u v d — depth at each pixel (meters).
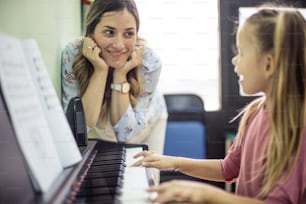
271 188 0.73
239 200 0.65
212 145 1.45
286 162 0.74
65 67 1.27
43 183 0.57
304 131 0.77
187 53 1.44
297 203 0.72
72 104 1.04
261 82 0.88
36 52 0.71
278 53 0.84
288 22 0.86
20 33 0.85
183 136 1.44
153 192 0.65
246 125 0.99
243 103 1.44
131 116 1.32
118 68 1.31
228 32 1.44
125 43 1.32
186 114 1.45
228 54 1.46
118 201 0.63
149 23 1.37
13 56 0.59
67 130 0.75
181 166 1.02
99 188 0.69
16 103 0.55
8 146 0.59
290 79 0.83
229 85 1.45
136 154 1.06
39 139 0.60
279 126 0.79
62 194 0.57
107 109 1.31
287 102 0.81
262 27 0.87
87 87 1.28
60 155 0.71
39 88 0.69
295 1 1.16
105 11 1.30
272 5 1.14
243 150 0.92
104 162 0.94
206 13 1.42
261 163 0.80
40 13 1.02
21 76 0.60
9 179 0.57
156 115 1.40
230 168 1.03
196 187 0.63
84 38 1.31
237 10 1.40
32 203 0.53
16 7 0.82
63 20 1.29
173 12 1.38
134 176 0.82
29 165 0.55
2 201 0.55
